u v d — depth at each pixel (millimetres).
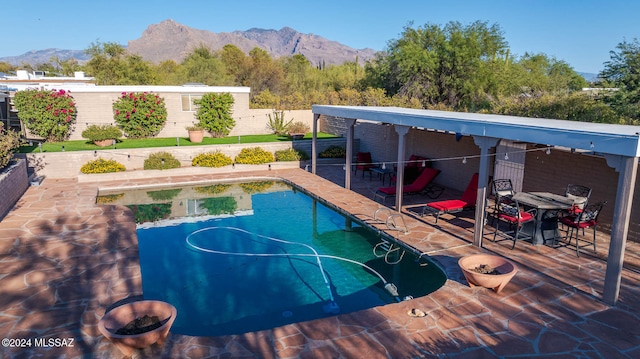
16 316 6203
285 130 23047
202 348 5406
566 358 5176
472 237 9492
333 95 30719
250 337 5664
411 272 8375
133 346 5172
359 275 8250
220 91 22188
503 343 5496
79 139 20016
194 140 19953
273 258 9102
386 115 11469
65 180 15273
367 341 5555
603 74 20234
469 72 29250
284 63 50844
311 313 6805
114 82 38406
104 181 15273
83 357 5250
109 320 5453
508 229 9984
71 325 5988
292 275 8250
